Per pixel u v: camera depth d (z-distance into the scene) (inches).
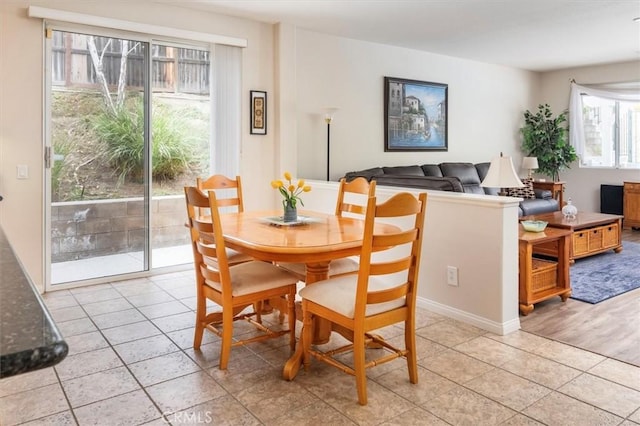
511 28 204.2
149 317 128.1
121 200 164.6
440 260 128.2
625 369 96.7
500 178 138.0
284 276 104.0
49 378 92.8
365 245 80.5
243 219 118.0
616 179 292.7
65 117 152.2
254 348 107.7
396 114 241.6
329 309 88.0
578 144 305.6
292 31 194.5
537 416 79.1
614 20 192.9
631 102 287.7
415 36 217.8
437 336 114.2
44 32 145.2
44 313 24.2
